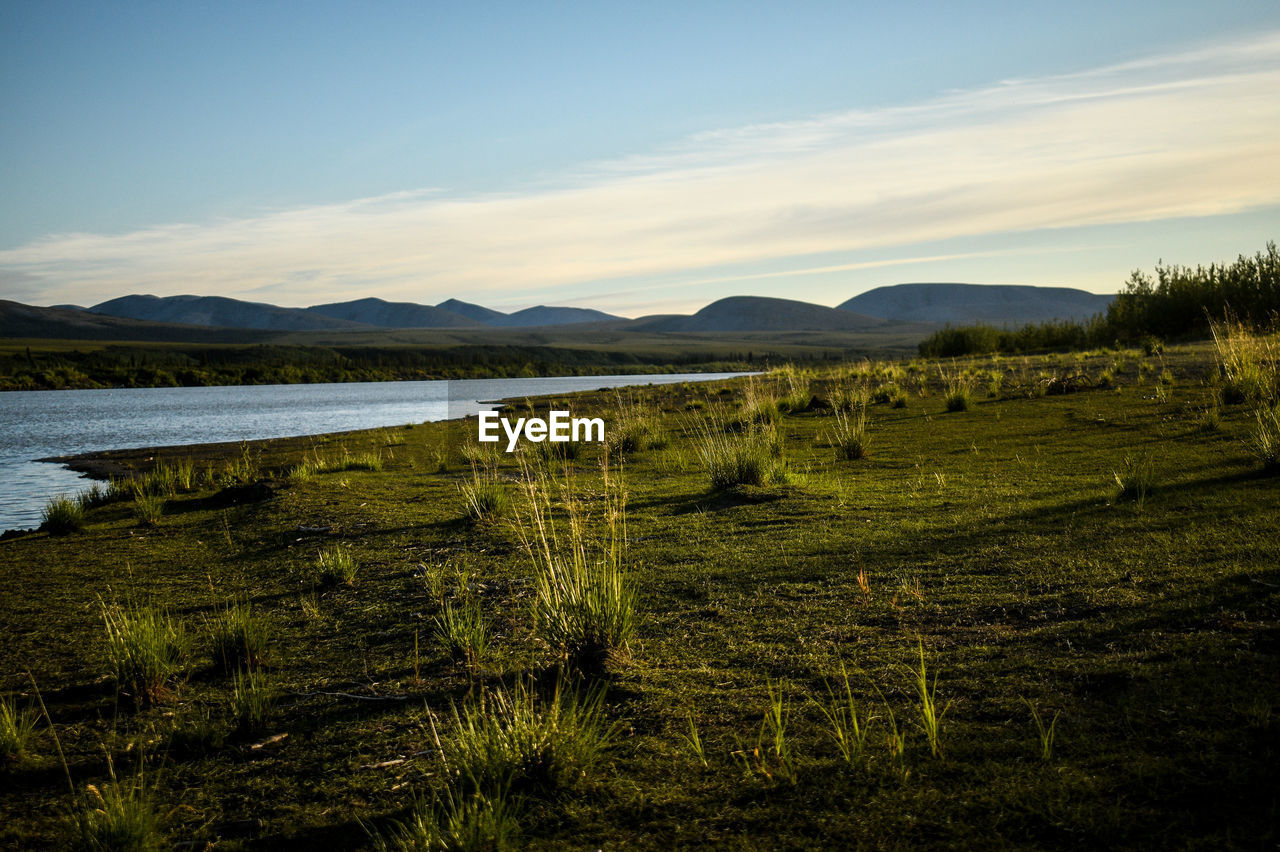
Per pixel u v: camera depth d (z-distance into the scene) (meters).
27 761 3.38
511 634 4.59
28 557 8.03
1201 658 3.19
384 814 2.75
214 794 3.00
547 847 2.40
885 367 29.66
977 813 2.34
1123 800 2.31
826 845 2.27
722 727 3.11
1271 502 5.89
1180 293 31.28
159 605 5.94
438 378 126.75
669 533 6.89
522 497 9.34
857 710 3.12
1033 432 11.80
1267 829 2.10
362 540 7.68
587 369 159.88
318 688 4.04
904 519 6.65
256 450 20.03
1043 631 3.75
